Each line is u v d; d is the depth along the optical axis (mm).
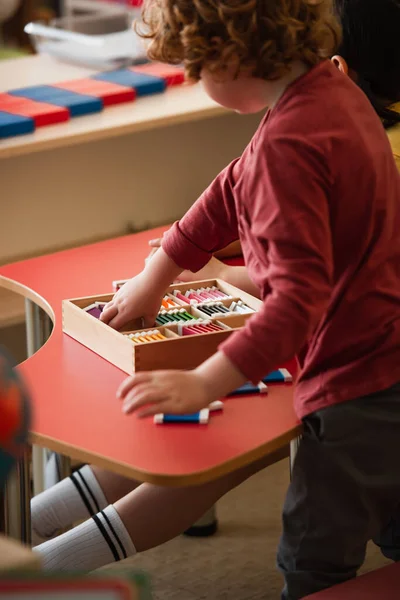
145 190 2799
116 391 1426
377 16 1782
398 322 1356
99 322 1530
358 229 1312
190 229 1581
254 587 2195
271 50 1267
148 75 2691
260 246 1297
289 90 1317
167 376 1242
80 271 1872
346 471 1371
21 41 4270
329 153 1258
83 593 634
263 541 2375
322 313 1240
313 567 1439
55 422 1337
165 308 1652
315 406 1350
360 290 1333
